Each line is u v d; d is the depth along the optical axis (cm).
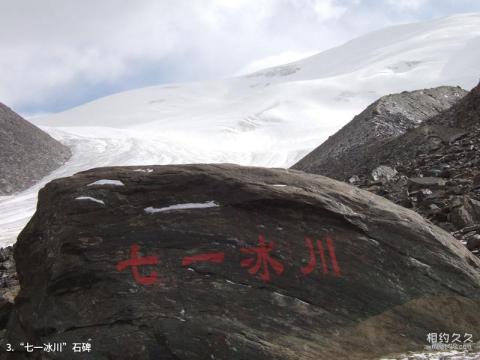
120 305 642
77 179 741
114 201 711
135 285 654
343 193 742
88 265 668
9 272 1352
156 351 612
